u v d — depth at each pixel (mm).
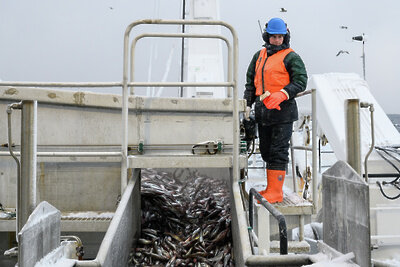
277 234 2992
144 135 3035
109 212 2943
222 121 3070
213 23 2623
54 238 1747
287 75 3027
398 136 4465
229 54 3080
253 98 3379
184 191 3445
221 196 3412
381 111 4891
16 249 1787
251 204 2742
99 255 1968
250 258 1806
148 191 3271
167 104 3000
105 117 3059
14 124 3057
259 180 6793
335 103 4969
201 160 2781
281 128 3031
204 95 4867
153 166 2760
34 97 2961
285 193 3547
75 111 3037
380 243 3688
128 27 2635
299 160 5195
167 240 2982
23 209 1751
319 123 5199
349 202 1609
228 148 3062
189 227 3129
